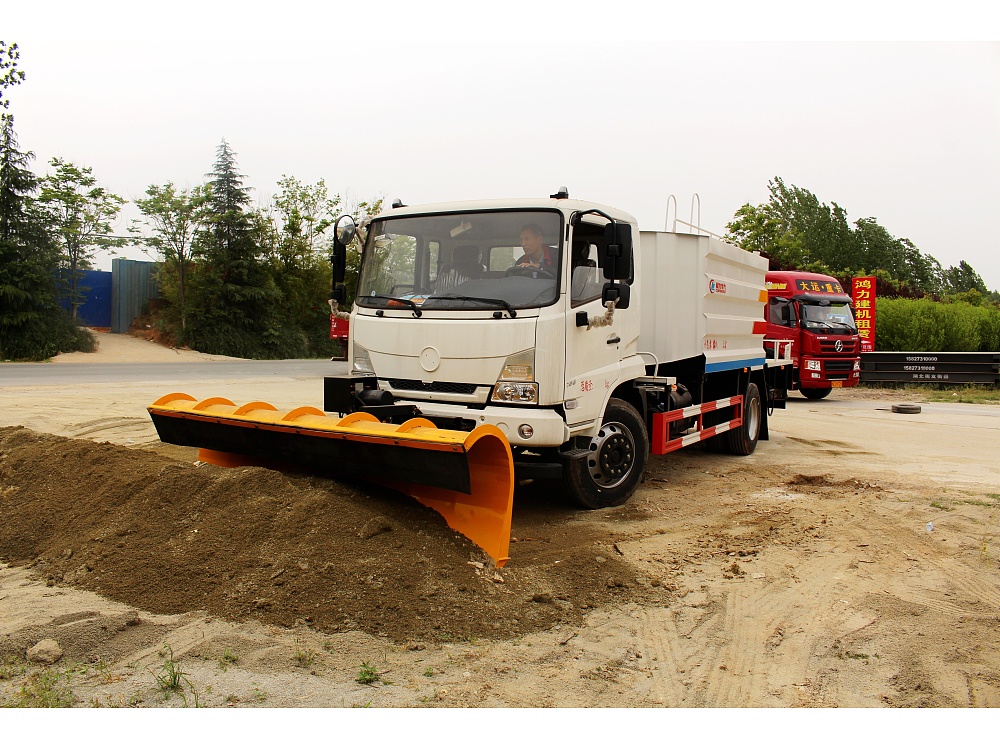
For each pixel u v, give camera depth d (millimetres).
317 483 5570
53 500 5887
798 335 19422
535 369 6234
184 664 3830
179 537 5102
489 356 6344
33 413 11531
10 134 26609
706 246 8578
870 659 4348
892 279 52094
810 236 54875
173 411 6699
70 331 28062
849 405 18453
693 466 9859
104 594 4629
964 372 22453
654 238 8297
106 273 33562
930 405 18500
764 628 4738
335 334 18453
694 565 5883
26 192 27156
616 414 7344
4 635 3998
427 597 4602
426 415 6555
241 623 4277
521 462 6508
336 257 7309
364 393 6762
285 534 4984
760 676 4113
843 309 19859
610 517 7078
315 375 21359
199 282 32312
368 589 4582
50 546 5352
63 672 3729
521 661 4133
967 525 7090
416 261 6949
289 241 36719
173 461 6578
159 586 4617
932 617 4949
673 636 4578
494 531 5312
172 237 32219
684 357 8523
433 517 5578
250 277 33750
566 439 6387
